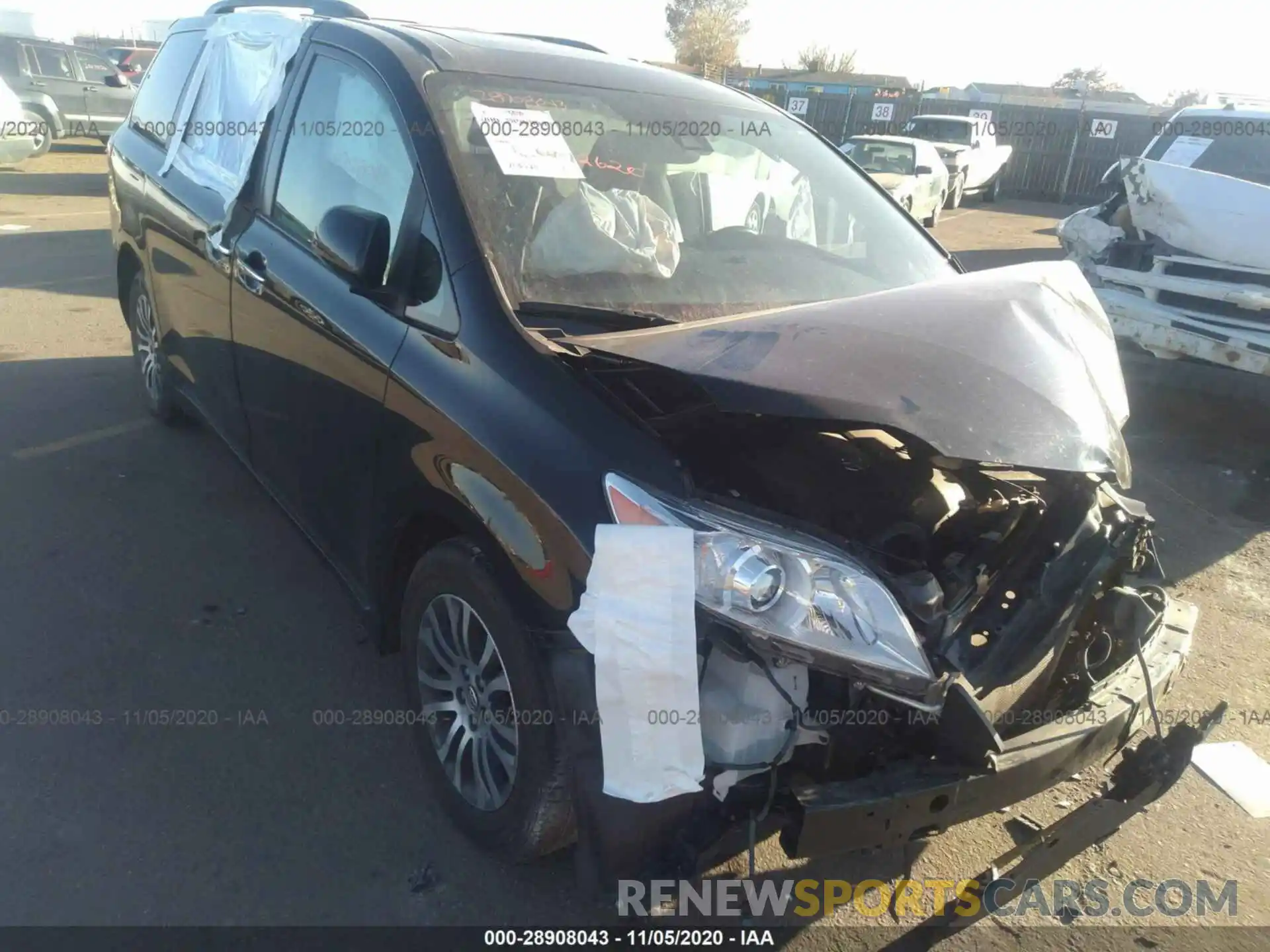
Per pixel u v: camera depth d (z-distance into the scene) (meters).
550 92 3.24
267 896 2.50
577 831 2.17
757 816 2.06
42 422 5.32
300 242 3.30
